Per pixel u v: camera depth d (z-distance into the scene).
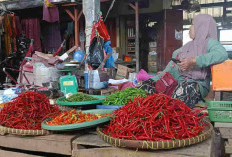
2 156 2.59
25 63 5.88
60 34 10.98
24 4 9.20
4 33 9.03
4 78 7.90
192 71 3.57
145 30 10.52
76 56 5.59
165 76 3.63
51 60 5.10
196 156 1.83
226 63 3.11
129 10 10.53
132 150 1.97
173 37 9.96
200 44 3.64
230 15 11.45
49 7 8.59
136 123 2.02
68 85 4.55
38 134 2.38
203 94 3.49
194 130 2.05
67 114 2.58
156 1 10.19
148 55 10.46
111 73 5.87
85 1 6.30
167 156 1.88
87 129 2.47
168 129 1.96
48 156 2.66
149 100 2.19
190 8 9.97
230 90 3.11
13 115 2.65
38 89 4.57
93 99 3.65
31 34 10.32
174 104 2.15
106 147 2.09
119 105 3.21
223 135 2.49
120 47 10.71
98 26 5.17
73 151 2.21
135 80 4.62
